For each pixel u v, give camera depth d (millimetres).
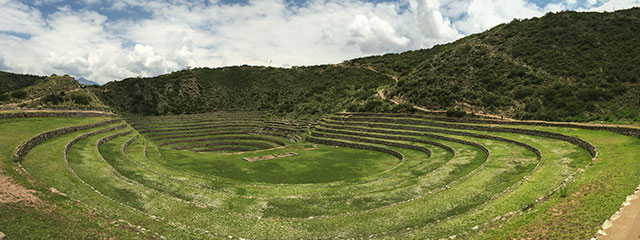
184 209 20281
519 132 42500
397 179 29422
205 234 16297
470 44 84000
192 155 47562
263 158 45500
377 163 40562
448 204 20609
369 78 116125
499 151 34656
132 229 15391
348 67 132750
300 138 66375
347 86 110625
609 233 12219
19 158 25250
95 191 21125
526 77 61844
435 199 21500
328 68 135750
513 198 18812
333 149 52031
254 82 128750
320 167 39500
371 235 16828
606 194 15727
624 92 48406
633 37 59719
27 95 62750
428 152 41844
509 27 82500
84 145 36875
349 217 19203
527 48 69875
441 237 15203
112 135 46656
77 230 14281
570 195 16844
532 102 54219
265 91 121562
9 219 14070
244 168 39469
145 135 71062
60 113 50469
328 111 85188
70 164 28375
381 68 124875
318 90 113500
